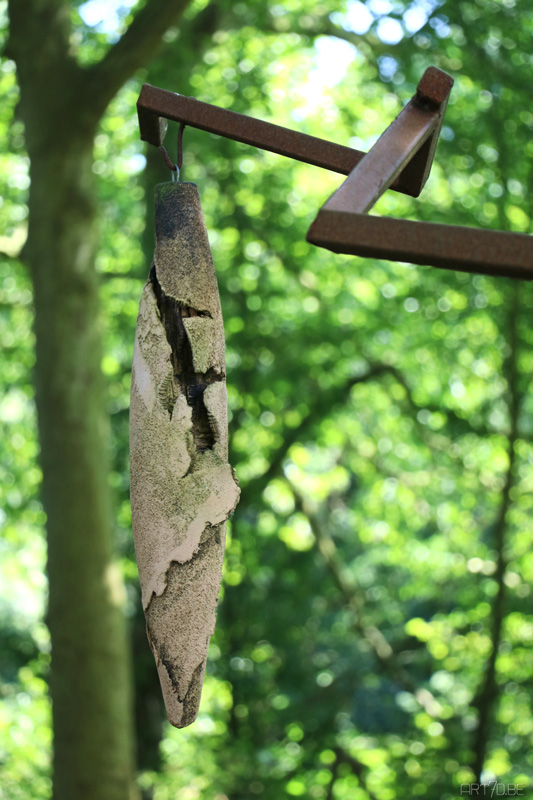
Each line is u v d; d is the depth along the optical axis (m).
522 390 9.30
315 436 11.24
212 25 9.78
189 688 1.43
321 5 10.76
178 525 1.45
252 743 10.73
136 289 11.28
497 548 9.17
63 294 8.23
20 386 11.20
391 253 1.17
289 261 11.12
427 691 11.82
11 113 10.82
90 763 7.93
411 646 12.52
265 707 11.12
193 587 1.44
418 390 11.34
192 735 10.41
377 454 11.90
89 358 8.29
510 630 9.88
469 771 9.07
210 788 9.69
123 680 8.18
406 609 13.33
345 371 11.49
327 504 14.63
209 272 1.55
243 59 10.71
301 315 11.30
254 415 10.83
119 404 11.10
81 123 8.08
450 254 1.16
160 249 1.56
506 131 9.30
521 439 9.78
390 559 11.82
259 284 11.20
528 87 9.12
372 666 12.45
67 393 8.16
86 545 8.09
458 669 10.22
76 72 8.12
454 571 10.75
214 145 10.16
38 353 8.30
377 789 10.05
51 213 8.25
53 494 8.14
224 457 1.49
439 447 11.10
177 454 1.47
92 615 8.04
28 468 11.55
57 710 8.05
